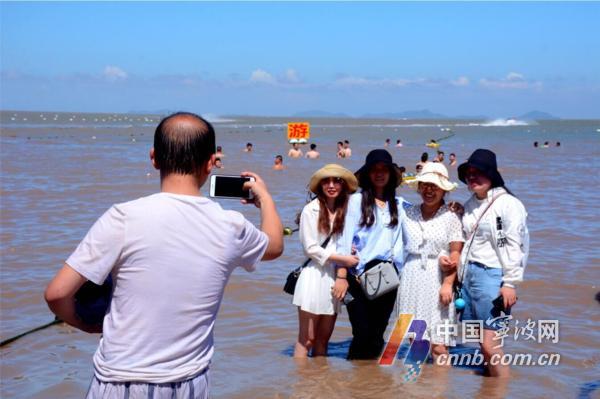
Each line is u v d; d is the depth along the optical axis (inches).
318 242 252.5
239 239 131.6
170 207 127.5
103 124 3437.5
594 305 333.1
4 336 280.7
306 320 258.8
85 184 777.6
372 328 262.2
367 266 254.1
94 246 123.6
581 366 254.2
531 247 465.4
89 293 131.6
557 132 3673.7
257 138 2209.6
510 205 238.2
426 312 251.9
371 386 233.1
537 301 339.0
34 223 523.8
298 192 741.9
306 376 242.4
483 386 234.1
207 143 133.3
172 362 124.9
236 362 256.5
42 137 1932.8
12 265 391.9
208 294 128.0
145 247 124.3
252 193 151.2
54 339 278.5
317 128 3752.5
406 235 256.2
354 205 254.4
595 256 438.6
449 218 249.6
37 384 232.5
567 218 592.4
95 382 126.0
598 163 1263.5
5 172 896.9
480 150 245.3
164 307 124.5
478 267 243.0
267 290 354.3
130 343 123.8
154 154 134.5
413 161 1325.0
